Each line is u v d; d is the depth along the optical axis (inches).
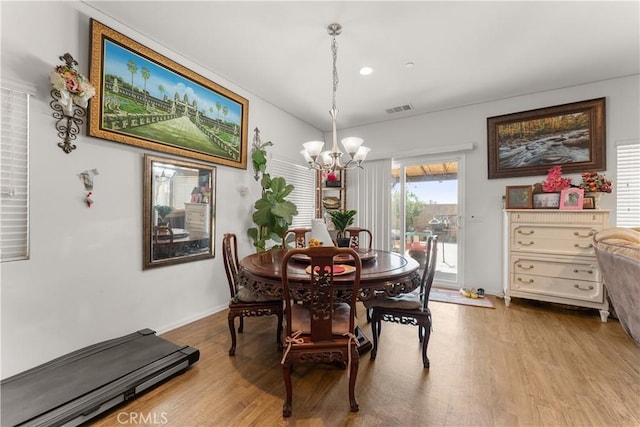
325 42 95.7
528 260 120.6
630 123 115.7
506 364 77.5
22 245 69.4
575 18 82.3
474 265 148.2
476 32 89.4
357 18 83.4
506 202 128.9
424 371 74.7
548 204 119.3
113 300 85.8
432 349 86.6
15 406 54.5
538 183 125.6
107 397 58.5
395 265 79.1
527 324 105.0
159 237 98.0
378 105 150.0
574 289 111.5
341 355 59.7
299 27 87.8
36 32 69.9
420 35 91.1
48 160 72.3
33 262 70.2
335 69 105.7
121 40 85.3
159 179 98.0
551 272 115.9
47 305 72.6
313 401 63.2
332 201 182.5
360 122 177.3
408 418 57.6
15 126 68.1
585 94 123.5
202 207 113.3
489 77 118.9
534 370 74.3
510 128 138.6
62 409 54.2
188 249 107.9
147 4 78.4
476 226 147.7
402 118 168.2
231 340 92.0
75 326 77.7
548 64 108.3
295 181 173.2
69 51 75.8
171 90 100.0
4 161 66.8
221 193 122.4
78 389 60.0
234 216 129.0
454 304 127.6
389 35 91.3
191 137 107.3
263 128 145.0
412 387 67.8
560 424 55.6
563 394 64.4
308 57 105.0
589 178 112.1
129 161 90.0
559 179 117.3
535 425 55.4
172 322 102.7
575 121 124.7
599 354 82.4
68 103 72.6
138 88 90.1
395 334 98.5
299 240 125.4
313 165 97.7
